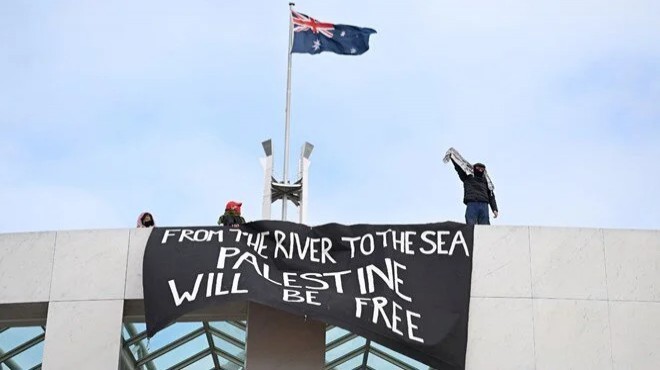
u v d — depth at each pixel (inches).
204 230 1071.0
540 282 1055.6
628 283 1059.9
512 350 1032.2
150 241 1061.8
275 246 1061.1
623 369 1034.1
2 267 1077.1
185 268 1041.5
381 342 1010.7
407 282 1041.5
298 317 1047.0
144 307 1049.5
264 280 1034.1
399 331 1010.1
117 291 1066.7
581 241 1071.0
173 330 1159.6
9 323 1107.3
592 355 1035.9
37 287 1069.8
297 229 1071.0
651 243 1072.8
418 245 1063.6
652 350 1040.2
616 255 1067.9
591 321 1046.4
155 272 1039.6
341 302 1020.5
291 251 1059.3
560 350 1035.9
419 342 1007.0
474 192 1140.5
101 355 1046.4
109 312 1059.3
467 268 1052.5
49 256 1079.6
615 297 1054.4
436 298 1034.7
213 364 1256.2
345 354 1182.9
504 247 1066.1
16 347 1163.9
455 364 1008.2
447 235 1067.9
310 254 1059.3
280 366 1031.6
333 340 1143.6
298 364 1032.2
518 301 1048.2
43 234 1088.2
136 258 1077.1
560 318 1045.8
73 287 1069.1
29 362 1191.6
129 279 1069.8
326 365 1209.4
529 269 1059.9
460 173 1157.1
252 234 1069.1
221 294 1020.5
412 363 1173.1
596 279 1059.9
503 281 1054.4
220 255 1051.9
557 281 1057.5
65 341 1050.1
